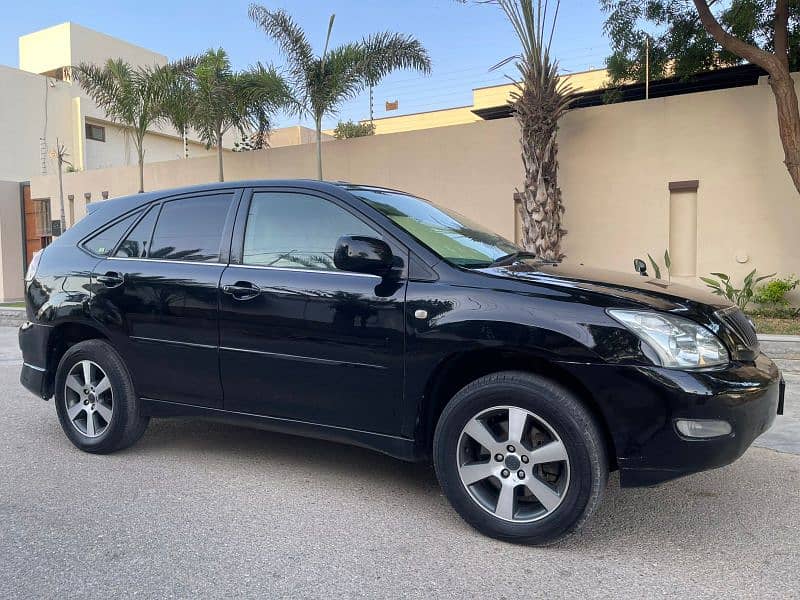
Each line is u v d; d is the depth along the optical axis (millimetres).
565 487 3143
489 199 13203
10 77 32375
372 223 3785
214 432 5312
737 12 11508
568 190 12312
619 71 15172
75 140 34562
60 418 4801
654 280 3842
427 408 3553
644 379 3027
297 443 5023
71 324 4730
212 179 17016
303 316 3764
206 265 4203
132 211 4699
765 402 3188
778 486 4117
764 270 10883
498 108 18781
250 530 3471
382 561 3129
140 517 3633
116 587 2893
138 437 4629
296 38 13320
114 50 39688
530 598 2801
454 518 3633
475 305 3346
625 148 11805
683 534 3434
